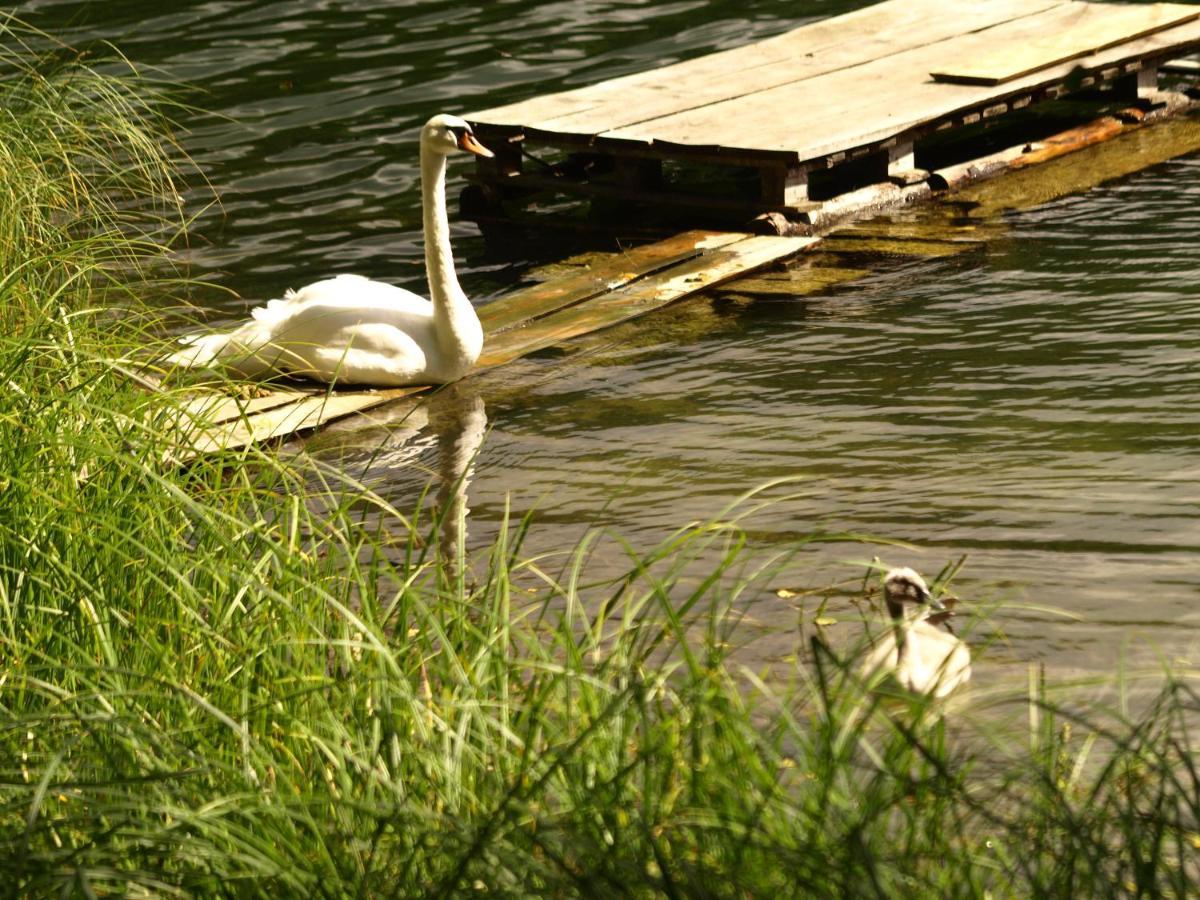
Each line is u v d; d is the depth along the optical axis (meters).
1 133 14.91
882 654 9.13
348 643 7.29
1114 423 13.22
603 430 14.03
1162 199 19.62
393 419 14.66
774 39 25.19
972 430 13.32
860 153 20.17
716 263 18.55
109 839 6.57
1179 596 10.26
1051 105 24.41
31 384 9.98
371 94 25.53
